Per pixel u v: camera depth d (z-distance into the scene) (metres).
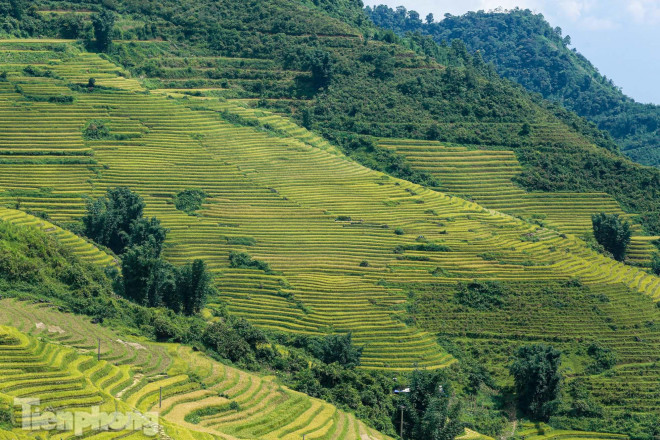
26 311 112.19
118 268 148.88
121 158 194.62
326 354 133.62
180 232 172.50
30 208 168.12
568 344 152.38
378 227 186.00
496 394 139.00
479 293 164.25
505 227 196.38
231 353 120.44
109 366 101.06
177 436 86.69
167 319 125.38
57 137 196.12
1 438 75.62
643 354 151.88
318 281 163.25
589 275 174.50
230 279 160.62
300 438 98.50
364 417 114.56
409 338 148.38
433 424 113.88
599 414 134.88
